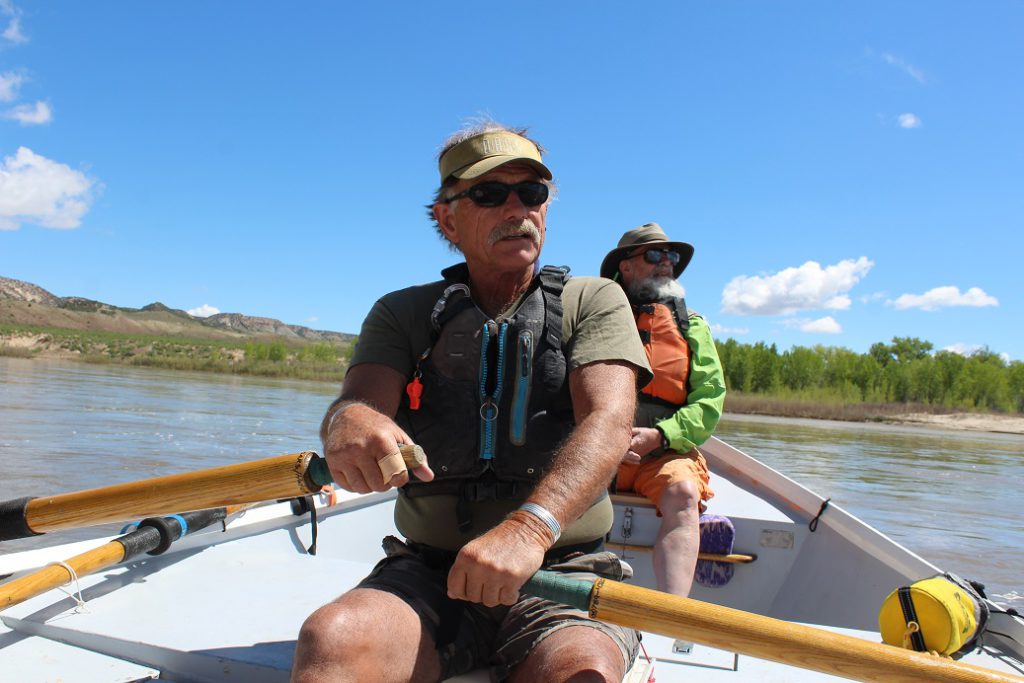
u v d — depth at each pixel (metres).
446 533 1.58
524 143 1.69
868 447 18.41
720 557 3.19
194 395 21.89
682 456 3.11
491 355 1.59
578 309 1.64
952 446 20.72
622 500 3.18
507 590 1.22
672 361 3.11
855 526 3.09
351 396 1.58
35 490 7.13
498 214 1.62
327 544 3.28
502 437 1.57
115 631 1.71
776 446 17.06
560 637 1.35
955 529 7.71
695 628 1.21
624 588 1.25
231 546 2.54
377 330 1.68
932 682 1.16
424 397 1.61
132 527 2.22
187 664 1.60
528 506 1.29
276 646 1.64
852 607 3.02
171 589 2.01
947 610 1.82
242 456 9.91
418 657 1.33
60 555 2.19
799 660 1.19
